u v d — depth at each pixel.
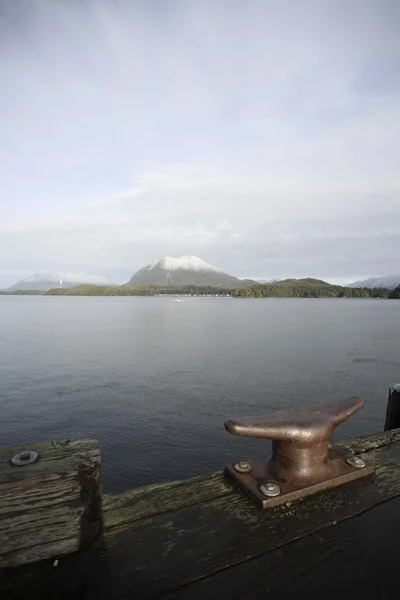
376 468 1.92
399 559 1.34
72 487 1.29
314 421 1.75
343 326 53.44
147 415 15.27
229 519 1.52
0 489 1.22
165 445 12.75
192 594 1.17
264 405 16.55
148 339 38.75
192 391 18.56
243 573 1.26
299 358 27.28
